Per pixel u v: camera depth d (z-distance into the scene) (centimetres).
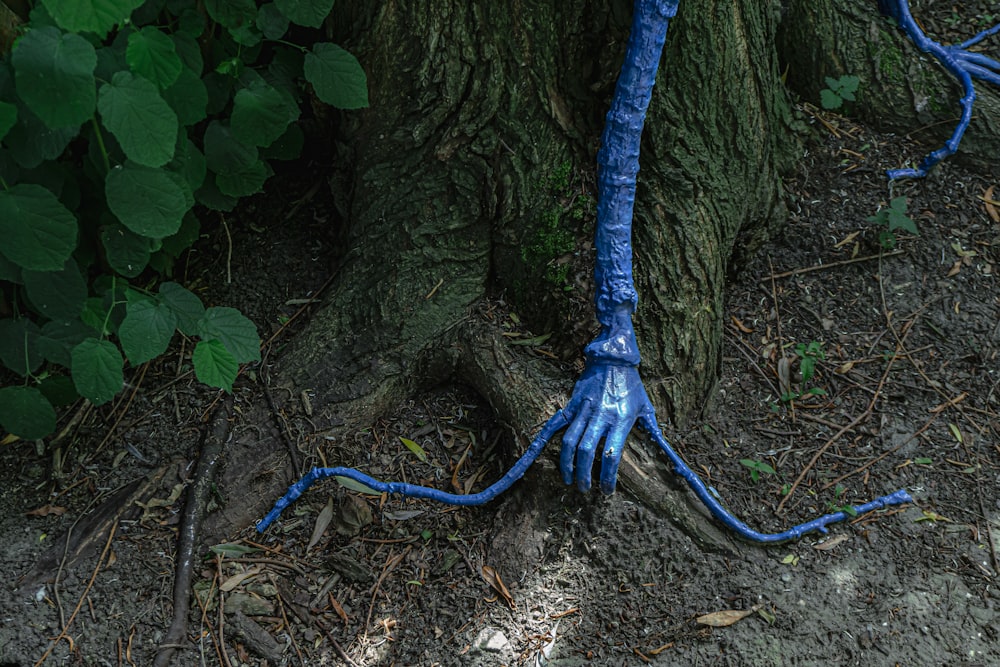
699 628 216
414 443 236
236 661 216
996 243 254
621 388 225
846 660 214
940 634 216
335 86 224
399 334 237
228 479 230
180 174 224
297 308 247
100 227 228
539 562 223
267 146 232
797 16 265
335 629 220
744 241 246
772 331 246
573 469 223
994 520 227
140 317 215
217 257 251
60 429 237
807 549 225
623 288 225
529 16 222
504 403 231
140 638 217
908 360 243
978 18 277
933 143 261
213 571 224
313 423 235
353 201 242
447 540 227
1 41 210
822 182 258
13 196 209
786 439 236
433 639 218
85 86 204
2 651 214
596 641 216
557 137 228
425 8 226
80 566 222
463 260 237
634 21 217
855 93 263
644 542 222
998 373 242
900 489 230
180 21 223
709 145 231
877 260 252
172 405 238
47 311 223
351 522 228
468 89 228
